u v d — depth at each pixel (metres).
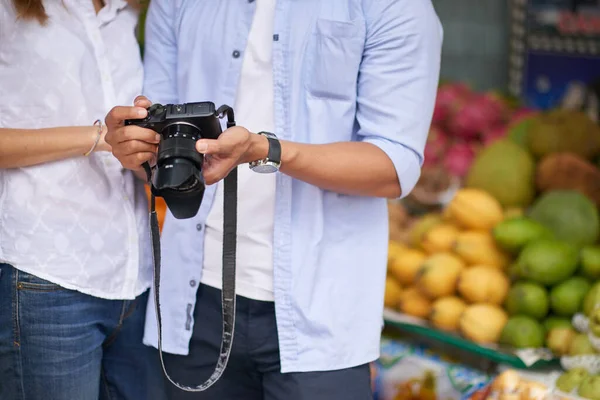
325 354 1.57
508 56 3.90
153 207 1.42
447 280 2.49
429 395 2.41
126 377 1.80
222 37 1.61
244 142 1.33
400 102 1.54
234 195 1.42
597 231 2.63
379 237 1.63
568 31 3.70
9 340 1.60
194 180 1.26
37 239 1.57
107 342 1.76
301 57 1.56
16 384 1.62
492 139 3.10
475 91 3.75
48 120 1.59
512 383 2.17
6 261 1.58
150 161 1.44
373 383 2.51
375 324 1.62
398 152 1.52
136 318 1.77
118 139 1.38
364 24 1.53
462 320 2.42
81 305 1.62
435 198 2.98
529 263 2.33
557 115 2.93
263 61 1.59
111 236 1.65
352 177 1.49
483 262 2.49
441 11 3.85
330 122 1.57
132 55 1.73
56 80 1.58
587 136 2.88
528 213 2.81
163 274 1.69
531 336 2.30
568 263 2.32
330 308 1.57
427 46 1.55
